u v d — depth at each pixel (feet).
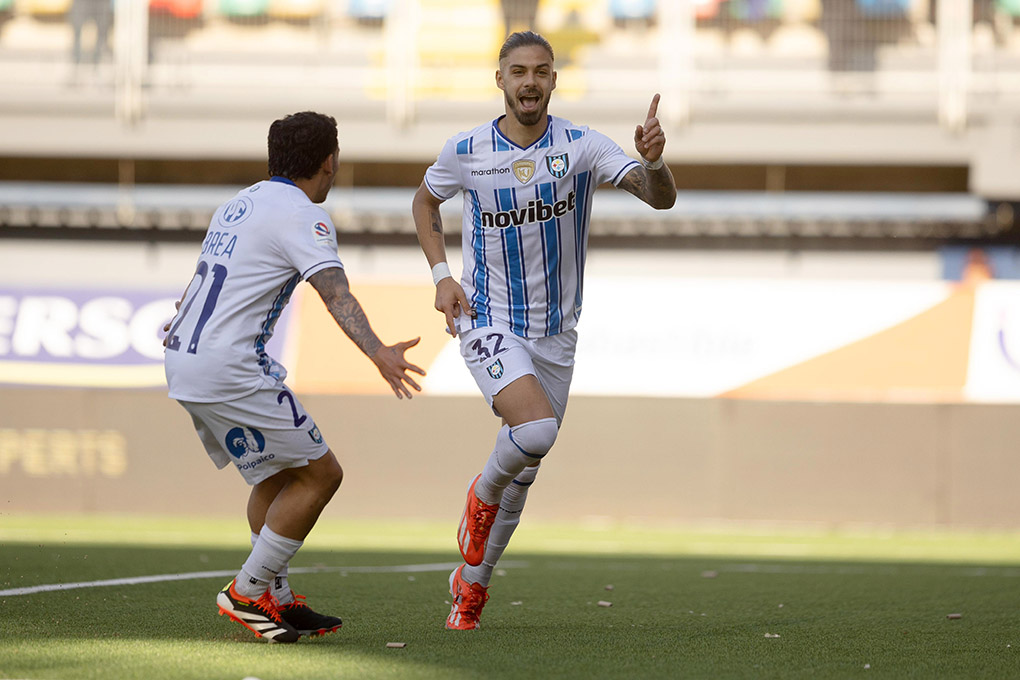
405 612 49.34
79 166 184.03
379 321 127.54
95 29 178.09
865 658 38.88
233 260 38.42
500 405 41.70
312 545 89.10
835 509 122.01
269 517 39.01
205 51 180.96
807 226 168.76
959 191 180.45
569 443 123.85
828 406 123.03
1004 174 166.61
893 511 121.70
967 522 121.29
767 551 91.30
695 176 183.73
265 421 38.19
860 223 167.94
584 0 181.27
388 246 172.45
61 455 123.65
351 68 180.86
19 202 168.66
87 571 63.16
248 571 38.75
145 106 173.06
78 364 125.80
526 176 42.65
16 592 52.21
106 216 170.91
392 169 183.62
